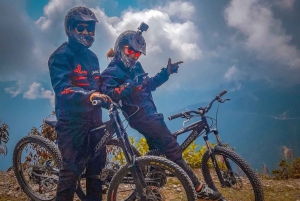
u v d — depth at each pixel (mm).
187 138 3578
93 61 3416
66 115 3117
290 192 4336
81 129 3178
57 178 3609
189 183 2779
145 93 3469
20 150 3914
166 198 3965
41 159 4668
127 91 3178
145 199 2893
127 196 3623
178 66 3471
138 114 3373
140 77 3443
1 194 4184
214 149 3598
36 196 3844
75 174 3203
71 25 3156
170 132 3412
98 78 3412
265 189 4445
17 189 4352
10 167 5527
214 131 3625
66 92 2977
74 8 3207
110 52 3648
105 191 3666
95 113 3334
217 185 4379
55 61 3117
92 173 3439
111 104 2924
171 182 4461
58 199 3191
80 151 3229
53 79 3090
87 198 3461
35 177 3773
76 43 3191
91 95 2869
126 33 3430
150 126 3338
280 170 5605
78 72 3201
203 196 3314
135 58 3430
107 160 3771
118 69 3404
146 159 2906
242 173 3668
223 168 3852
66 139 3168
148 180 3100
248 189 4191
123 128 3016
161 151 3414
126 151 2955
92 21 3180
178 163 3305
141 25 3439
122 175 2994
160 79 3449
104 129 3314
